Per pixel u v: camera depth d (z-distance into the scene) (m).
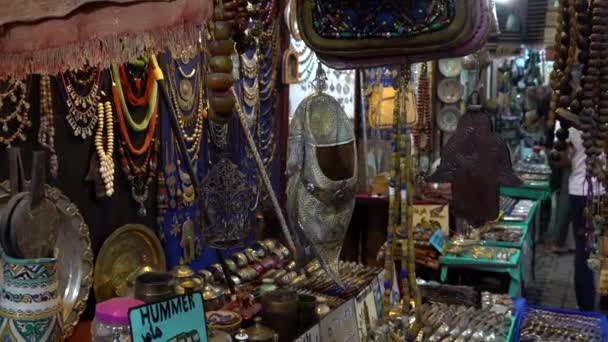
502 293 3.33
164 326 1.32
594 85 1.47
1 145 1.63
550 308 2.89
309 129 1.92
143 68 2.07
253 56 2.73
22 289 1.20
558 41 1.50
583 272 3.74
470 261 3.25
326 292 2.35
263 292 2.16
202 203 1.90
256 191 2.31
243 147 2.72
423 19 1.32
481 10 1.29
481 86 1.98
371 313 2.41
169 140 2.25
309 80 3.46
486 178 1.88
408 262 1.68
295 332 1.91
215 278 2.35
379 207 3.77
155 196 2.23
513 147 4.58
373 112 3.99
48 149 1.74
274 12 2.83
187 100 2.33
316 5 1.42
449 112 4.54
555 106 1.53
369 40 1.37
